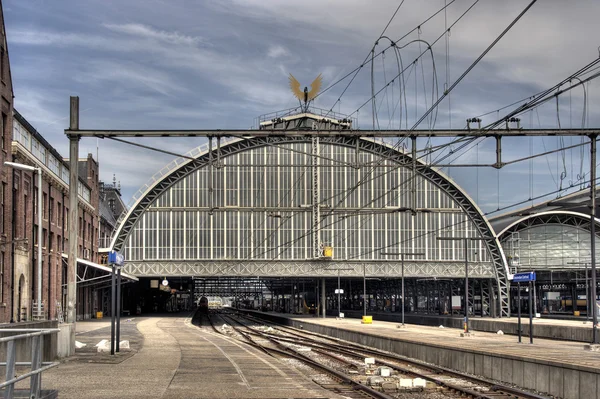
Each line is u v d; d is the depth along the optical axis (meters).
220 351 31.33
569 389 20.81
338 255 84.12
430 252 86.06
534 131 27.77
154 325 59.94
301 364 30.05
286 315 110.94
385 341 42.00
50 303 58.25
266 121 83.69
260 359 27.45
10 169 44.97
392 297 137.88
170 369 22.98
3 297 43.91
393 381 24.06
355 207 84.38
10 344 11.11
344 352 37.91
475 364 28.08
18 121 47.94
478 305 105.62
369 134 27.84
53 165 60.09
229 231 83.56
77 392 17.20
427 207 86.12
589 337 46.62
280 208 80.31
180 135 28.42
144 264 82.62
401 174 85.50
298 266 83.75
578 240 96.81
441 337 48.12
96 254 81.75
